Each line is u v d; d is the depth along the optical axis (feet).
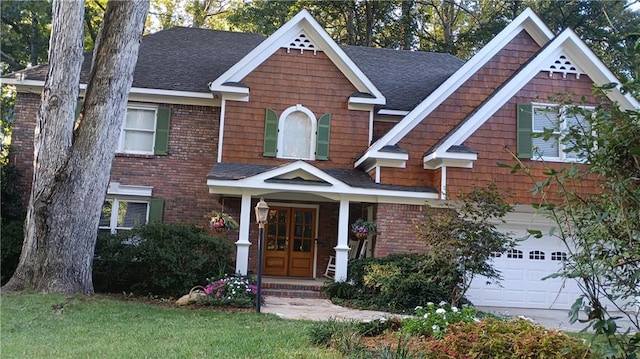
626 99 45.29
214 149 52.11
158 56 56.49
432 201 45.39
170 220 50.65
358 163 50.26
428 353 19.77
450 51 99.40
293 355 20.72
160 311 32.14
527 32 50.93
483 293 46.09
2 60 88.63
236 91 49.88
